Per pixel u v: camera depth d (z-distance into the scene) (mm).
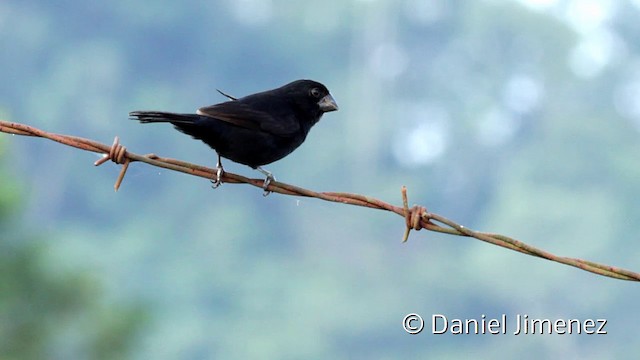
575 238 44531
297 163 50625
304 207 44031
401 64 56781
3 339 13789
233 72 54062
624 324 36750
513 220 46688
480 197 51625
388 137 53688
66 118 49125
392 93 55938
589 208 45594
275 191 8133
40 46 50188
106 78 50500
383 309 40062
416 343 38812
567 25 58375
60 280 13961
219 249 43000
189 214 43688
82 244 42094
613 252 44188
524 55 57500
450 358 38000
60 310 13930
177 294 41594
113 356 13992
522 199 47594
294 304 40750
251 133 9078
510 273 40156
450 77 57000
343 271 42438
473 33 57438
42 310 13891
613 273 7590
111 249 42688
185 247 42875
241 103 9281
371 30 56531
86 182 43344
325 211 43906
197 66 52812
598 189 48438
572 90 56469
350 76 55688
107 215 43156
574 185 49094
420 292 40812
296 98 9672
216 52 53406
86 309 13984
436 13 57281
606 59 57906
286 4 55281
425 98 56219
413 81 56469
